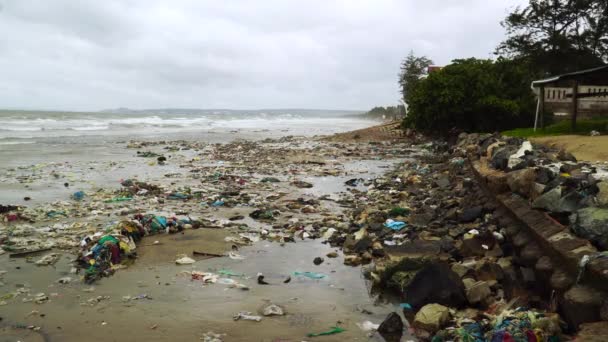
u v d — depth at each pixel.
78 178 14.92
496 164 10.03
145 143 28.06
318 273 6.66
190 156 22.06
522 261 6.06
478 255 6.87
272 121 88.06
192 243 7.96
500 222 7.52
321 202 11.55
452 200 10.22
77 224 9.01
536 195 6.70
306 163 19.55
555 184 6.34
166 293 5.86
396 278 6.03
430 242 7.44
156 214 10.02
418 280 5.58
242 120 86.69
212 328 4.93
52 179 14.62
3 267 6.73
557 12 30.45
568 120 20.92
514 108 23.47
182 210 10.55
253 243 8.12
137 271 6.65
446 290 5.28
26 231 8.52
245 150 24.92
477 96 24.38
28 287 6.01
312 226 9.16
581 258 4.45
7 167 17.11
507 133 19.38
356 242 7.78
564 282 4.57
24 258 7.14
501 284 5.79
